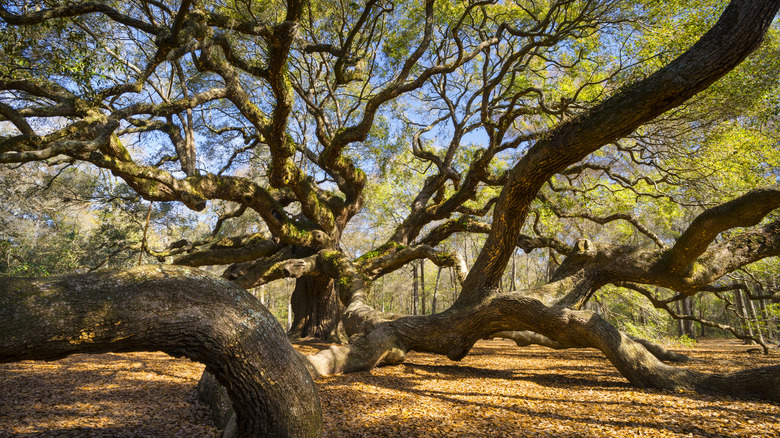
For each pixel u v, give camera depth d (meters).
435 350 9.79
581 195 15.27
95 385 6.91
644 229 13.80
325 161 14.38
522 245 15.50
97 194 17.75
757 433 4.62
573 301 9.48
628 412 5.61
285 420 2.89
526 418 5.33
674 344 13.24
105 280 2.37
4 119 9.59
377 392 6.78
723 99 11.14
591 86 13.45
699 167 12.61
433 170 24.28
